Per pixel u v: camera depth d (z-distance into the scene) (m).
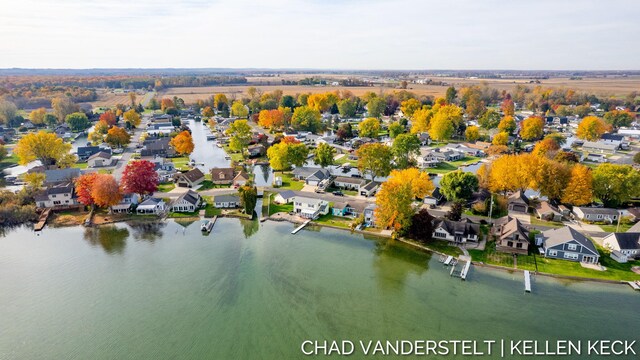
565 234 70.50
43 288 61.91
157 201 92.94
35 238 79.81
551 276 64.38
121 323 53.62
